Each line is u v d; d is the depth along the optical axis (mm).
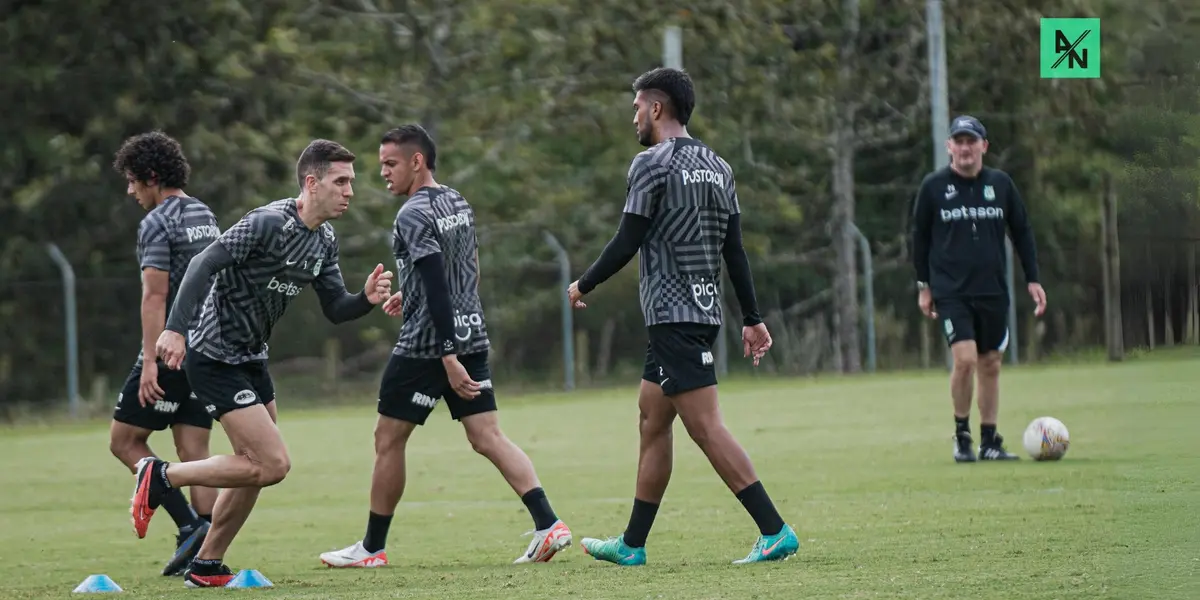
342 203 21734
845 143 109250
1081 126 109562
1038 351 98250
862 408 59156
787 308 104438
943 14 114188
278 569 23672
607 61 100312
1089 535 21688
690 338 20672
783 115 108438
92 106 94062
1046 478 31750
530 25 96625
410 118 94062
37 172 93938
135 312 80750
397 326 86812
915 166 119250
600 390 86062
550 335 89312
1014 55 116500
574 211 99062
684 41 101562
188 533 24031
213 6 92938
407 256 24578
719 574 19047
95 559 26391
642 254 21031
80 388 79188
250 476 21500
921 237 37406
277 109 96375
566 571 20812
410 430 24250
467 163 94688
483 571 21750
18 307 78750
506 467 24297
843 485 32656
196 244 24938
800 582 17703
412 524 29750
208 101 94188
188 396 25734
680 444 46688
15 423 72750
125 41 93812
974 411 54375
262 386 22688
